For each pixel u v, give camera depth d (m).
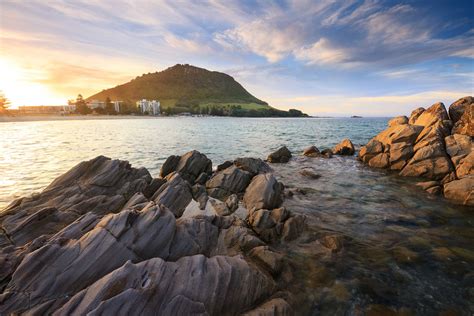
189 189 18.67
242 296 7.93
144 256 9.14
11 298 7.22
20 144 51.78
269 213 14.44
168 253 9.68
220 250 11.27
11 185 23.95
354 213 16.97
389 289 9.72
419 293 9.49
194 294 7.29
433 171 25.16
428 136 28.20
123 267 7.37
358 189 22.30
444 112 30.88
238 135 76.94
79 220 10.52
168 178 20.00
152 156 39.69
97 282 7.10
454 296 9.32
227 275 8.11
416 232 14.30
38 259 8.01
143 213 10.41
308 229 14.46
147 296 6.78
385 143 32.81
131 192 17.92
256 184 18.83
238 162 27.30
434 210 17.48
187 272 7.86
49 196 15.95
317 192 21.45
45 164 33.19
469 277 10.38
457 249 12.51
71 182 17.30
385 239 13.52
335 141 61.72
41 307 7.04
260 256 10.68
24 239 11.52
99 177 17.73
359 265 11.23
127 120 181.00
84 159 36.69
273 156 35.59
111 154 41.16
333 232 14.22
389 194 20.91
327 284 9.99
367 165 32.50
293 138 68.69
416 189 22.16
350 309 8.75
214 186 20.95
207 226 12.09
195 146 51.88
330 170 29.95
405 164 28.98
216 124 142.50
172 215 10.86
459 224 15.31
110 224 9.39
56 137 66.19
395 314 8.53
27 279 7.67
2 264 8.66
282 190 20.97
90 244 8.62
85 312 6.41
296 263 11.34
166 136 72.12
